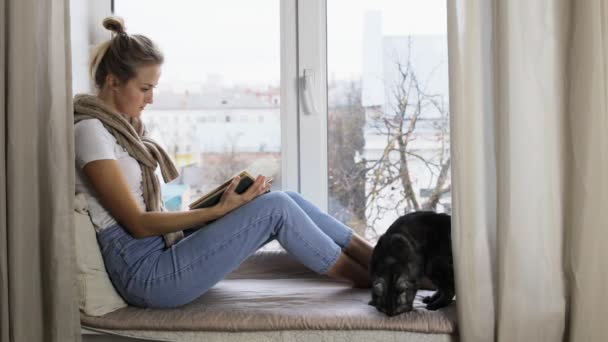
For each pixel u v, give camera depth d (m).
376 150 2.41
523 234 1.67
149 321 1.78
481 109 1.68
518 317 1.68
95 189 1.86
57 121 1.74
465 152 1.68
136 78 1.89
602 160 1.64
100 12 2.41
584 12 1.63
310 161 2.39
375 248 1.90
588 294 1.66
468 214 1.69
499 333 1.69
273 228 1.87
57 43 1.73
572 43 1.67
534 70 1.65
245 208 1.86
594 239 1.65
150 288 1.82
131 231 1.83
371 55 2.37
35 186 1.75
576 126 1.67
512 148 1.65
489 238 1.74
